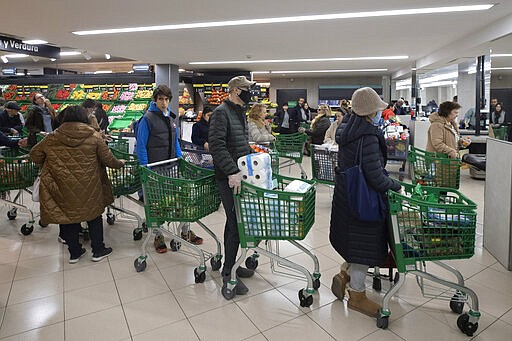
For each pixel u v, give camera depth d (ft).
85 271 10.63
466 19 19.24
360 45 26.76
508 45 18.34
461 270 10.52
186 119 36.86
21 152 15.51
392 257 8.62
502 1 16.19
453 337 7.50
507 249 10.51
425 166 14.16
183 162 11.74
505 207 10.64
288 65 39.14
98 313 8.43
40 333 7.69
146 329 7.82
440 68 34.76
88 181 10.82
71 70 54.90
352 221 7.95
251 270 10.18
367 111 7.72
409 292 9.29
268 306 8.69
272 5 16.48
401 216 7.64
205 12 17.54
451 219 7.58
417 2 16.12
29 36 23.08
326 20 19.08
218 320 8.12
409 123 30.91
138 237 13.15
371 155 7.63
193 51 29.09
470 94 29.37
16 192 19.76
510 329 7.75
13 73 46.62
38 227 14.51
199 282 9.88
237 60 34.53
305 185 8.98
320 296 9.15
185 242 9.99
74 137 10.54
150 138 11.59
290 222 8.43
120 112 34.81
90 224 11.27
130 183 12.84
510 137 11.23
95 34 22.29
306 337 7.51
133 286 9.71
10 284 9.83
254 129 18.45
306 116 43.16
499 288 9.47
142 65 39.19
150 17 18.52
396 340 7.39
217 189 10.28
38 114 18.52
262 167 8.59
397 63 38.06
